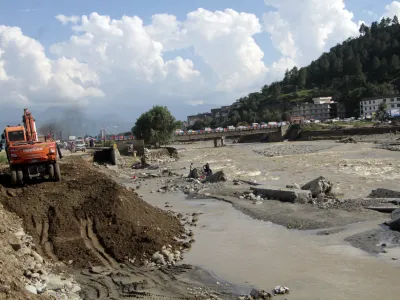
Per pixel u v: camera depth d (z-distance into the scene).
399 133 112.62
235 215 25.77
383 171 43.62
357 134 125.44
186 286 14.05
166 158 83.00
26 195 21.30
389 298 12.34
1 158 42.53
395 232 18.92
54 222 18.72
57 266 15.29
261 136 156.75
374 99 188.00
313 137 133.88
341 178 39.94
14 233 16.92
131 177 52.66
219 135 130.88
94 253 16.56
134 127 113.00
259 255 17.28
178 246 18.50
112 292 13.41
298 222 22.44
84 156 57.12
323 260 16.14
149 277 14.84
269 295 12.93
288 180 41.69
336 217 22.73
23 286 11.56
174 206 30.12
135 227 18.52
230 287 13.93
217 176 41.25
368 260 15.75
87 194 21.42
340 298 12.58
